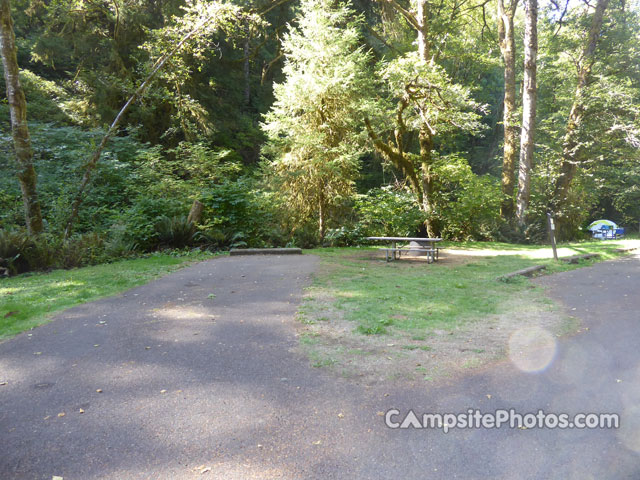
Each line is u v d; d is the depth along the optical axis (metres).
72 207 12.97
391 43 25.55
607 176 30.91
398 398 3.74
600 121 24.48
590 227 30.58
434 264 11.27
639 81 26.64
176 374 4.28
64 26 20.81
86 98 20.62
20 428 3.32
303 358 4.64
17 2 21.56
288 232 16.34
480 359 4.61
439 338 5.28
